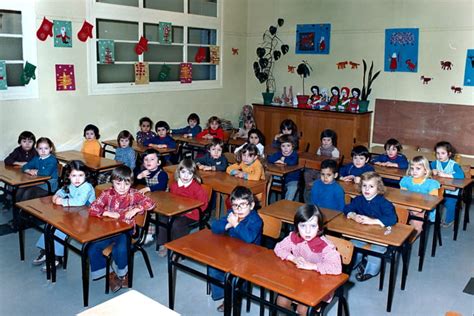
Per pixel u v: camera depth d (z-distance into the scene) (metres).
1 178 4.35
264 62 8.02
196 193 3.90
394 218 3.23
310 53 7.69
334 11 7.34
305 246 2.62
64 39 5.80
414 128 6.81
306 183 5.47
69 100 5.98
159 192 3.88
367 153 4.70
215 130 6.90
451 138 6.51
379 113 7.10
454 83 6.39
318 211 2.61
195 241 2.84
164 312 1.80
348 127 6.98
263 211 3.41
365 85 7.16
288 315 2.42
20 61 5.47
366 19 7.03
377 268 3.53
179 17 7.18
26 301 3.20
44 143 4.63
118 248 3.28
